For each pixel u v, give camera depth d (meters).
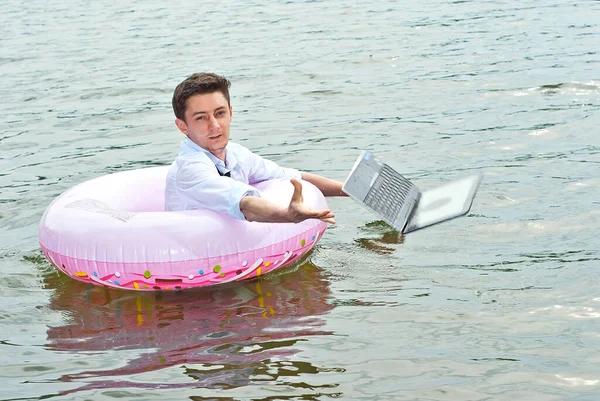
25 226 4.55
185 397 2.68
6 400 2.73
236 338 3.13
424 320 3.20
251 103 7.29
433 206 4.16
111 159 5.84
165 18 13.18
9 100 7.88
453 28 10.41
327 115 6.73
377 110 6.78
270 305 3.44
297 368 2.86
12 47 11.02
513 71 7.78
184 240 3.58
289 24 11.73
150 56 9.83
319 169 5.34
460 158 5.38
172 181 3.85
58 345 3.15
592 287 3.39
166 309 3.46
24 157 5.96
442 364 2.84
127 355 3.04
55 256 3.76
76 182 5.33
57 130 6.71
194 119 3.73
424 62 8.52
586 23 10.02
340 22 11.59
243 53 9.66
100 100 7.71
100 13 14.18
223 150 3.88
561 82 7.19
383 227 4.32
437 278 3.61
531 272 3.59
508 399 2.61
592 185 4.65
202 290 3.66
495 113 6.43
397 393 2.67
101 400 2.70
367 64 8.61
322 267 3.83
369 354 2.94
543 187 4.69
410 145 5.75
